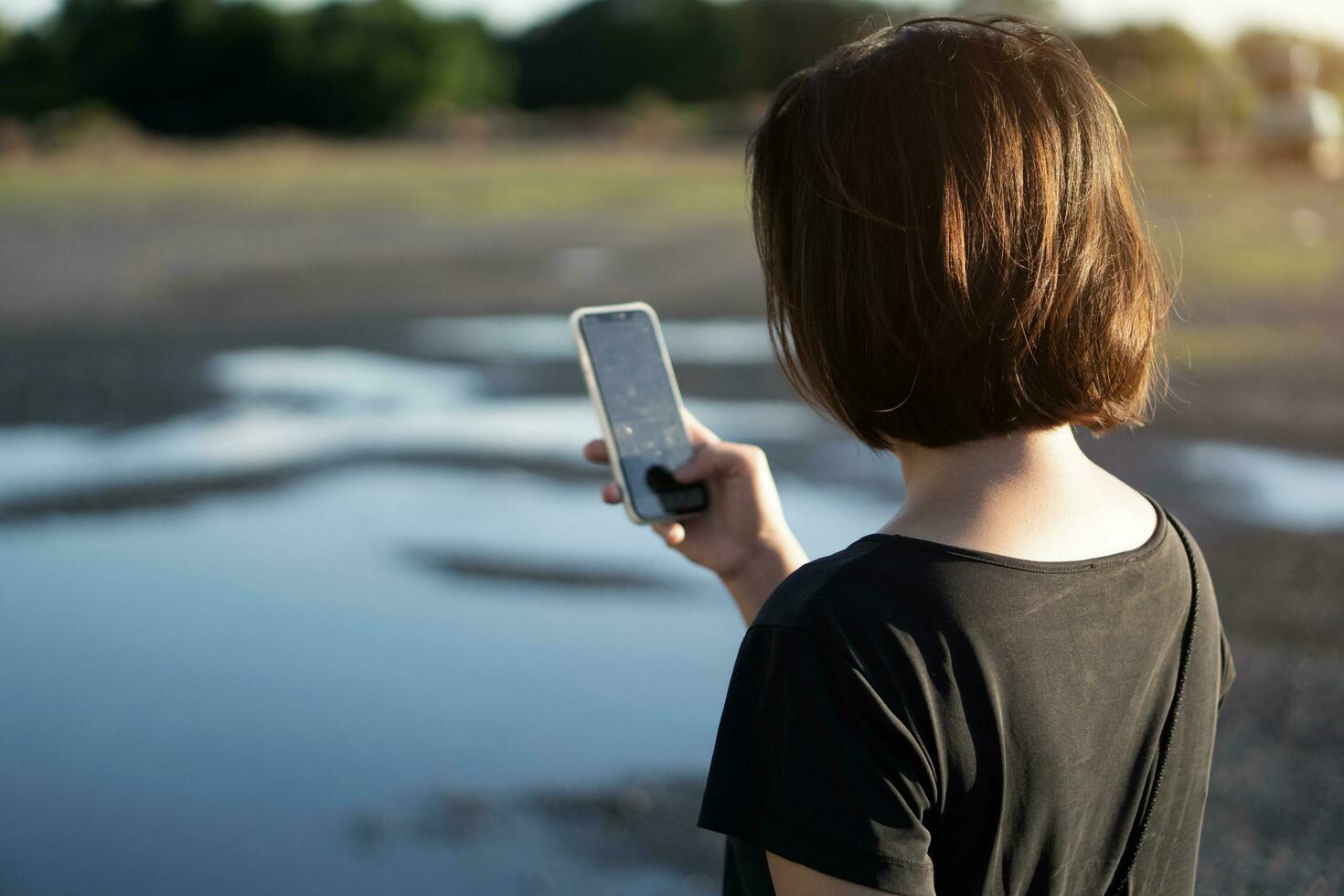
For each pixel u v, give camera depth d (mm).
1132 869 889
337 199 26125
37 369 9680
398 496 6215
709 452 1335
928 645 783
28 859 2967
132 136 42000
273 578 5004
